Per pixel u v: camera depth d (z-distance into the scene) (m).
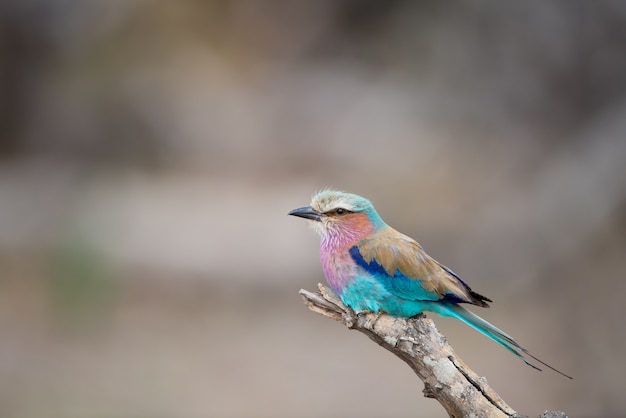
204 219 20.67
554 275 15.73
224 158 26.20
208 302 16.58
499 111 24.09
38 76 26.98
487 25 24.62
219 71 27.88
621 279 15.07
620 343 14.10
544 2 22.78
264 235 19.41
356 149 24.86
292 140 26.14
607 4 21.27
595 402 12.92
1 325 14.78
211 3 27.92
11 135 26.73
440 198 20.02
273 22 28.59
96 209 20.00
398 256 6.69
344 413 12.23
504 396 12.79
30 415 11.70
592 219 15.88
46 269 16.38
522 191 18.20
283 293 17.14
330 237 7.07
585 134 17.44
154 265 17.72
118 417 11.77
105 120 26.80
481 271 16.83
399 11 27.45
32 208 20.53
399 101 26.14
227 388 12.91
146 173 25.78
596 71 21.70
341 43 28.67
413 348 5.61
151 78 27.09
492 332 6.55
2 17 26.06
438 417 12.09
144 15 27.12
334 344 14.73
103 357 13.88
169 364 13.65
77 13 26.77
